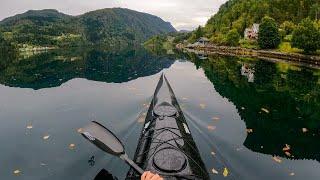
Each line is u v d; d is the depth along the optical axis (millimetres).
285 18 127938
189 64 38406
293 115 13016
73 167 7359
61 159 7793
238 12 148250
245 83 21297
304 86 20469
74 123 10750
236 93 17391
